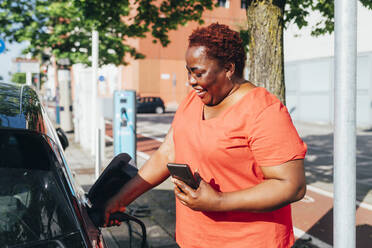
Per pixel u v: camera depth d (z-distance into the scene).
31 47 13.82
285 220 1.40
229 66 1.32
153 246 3.69
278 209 1.35
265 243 1.35
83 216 1.54
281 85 4.23
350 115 1.87
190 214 1.46
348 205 1.89
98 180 1.71
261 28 4.16
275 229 1.37
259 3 4.14
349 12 1.84
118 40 14.02
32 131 1.61
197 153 1.38
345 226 1.89
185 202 1.30
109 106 26.48
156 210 4.94
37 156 1.59
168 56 39.69
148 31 8.09
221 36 1.28
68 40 13.58
